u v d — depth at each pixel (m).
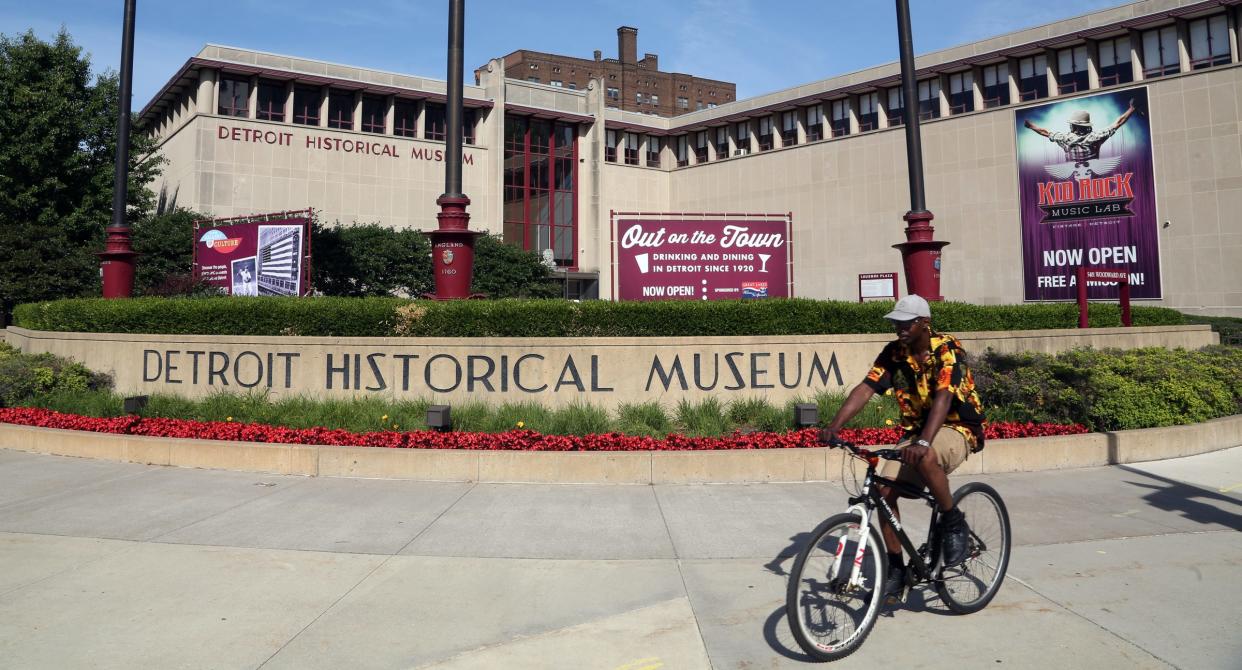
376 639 4.45
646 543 6.24
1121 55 39.84
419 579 5.42
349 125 44.34
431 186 46.06
